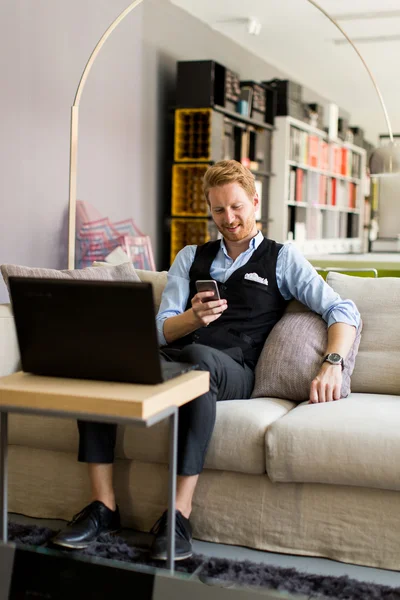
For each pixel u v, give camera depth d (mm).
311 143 8414
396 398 2424
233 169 2527
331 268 4910
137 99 5934
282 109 7684
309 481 2094
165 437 2191
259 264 2576
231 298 2561
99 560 1354
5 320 2496
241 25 7059
